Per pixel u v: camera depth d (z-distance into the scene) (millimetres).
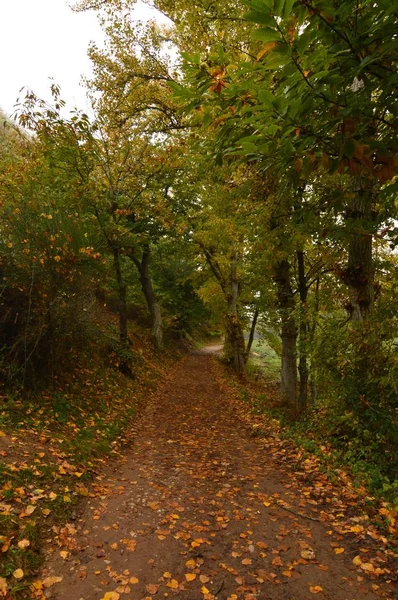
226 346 24234
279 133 2494
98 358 11281
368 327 5730
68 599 2891
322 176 5836
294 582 3166
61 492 4391
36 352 6992
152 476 5656
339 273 6773
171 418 10000
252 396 13398
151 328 25438
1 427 5328
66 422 6660
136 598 2949
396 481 4691
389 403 5781
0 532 3303
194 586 3109
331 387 6367
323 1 1966
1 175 7953
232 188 8797
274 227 8055
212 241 14289
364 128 2582
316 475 5551
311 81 2254
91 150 10125
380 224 5141
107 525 4043
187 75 2828
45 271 6875
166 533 3936
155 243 17625
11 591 2799
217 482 5477
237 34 6434
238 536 3906
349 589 3070
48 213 7367
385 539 3723
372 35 2170
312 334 6984
